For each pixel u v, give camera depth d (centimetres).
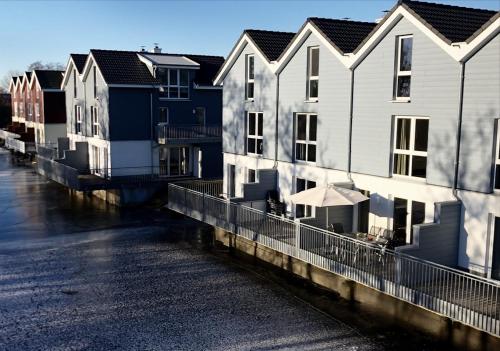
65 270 1922
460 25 1630
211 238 2389
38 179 4059
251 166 2467
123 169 3288
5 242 2309
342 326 1444
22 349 1312
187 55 3844
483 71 1426
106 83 3155
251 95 2464
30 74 5600
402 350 1302
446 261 1522
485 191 1451
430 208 1617
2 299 1631
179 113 3491
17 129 5800
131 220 2755
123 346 1331
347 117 1897
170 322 1473
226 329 1428
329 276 1703
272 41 2402
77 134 3906
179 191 2458
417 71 1616
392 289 1394
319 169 2048
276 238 1841
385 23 1678
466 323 1212
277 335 1392
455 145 1514
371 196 1825
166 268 1952
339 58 1884
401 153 1717
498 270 1457
